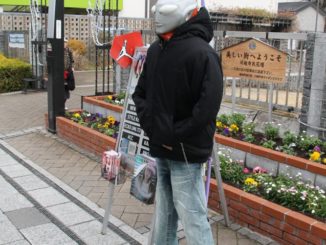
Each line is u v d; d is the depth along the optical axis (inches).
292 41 241.4
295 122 225.1
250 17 855.7
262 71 209.6
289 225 139.6
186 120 102.1
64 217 163.8
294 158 173.6
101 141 234.1
